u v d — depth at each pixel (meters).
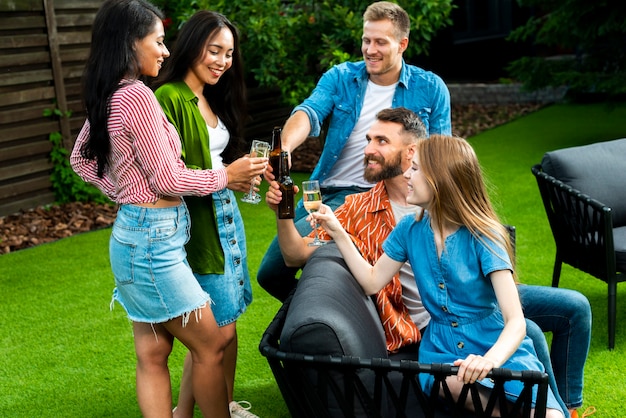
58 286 4.86
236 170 2.66
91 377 3.64
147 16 2.47
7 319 4.35
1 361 3.82
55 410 3.35
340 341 2.11
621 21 8.22
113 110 2.41
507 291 2.24
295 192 2.84
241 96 3.06
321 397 2.11
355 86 3.61
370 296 2.77
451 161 2.32
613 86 8.65
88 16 6.91
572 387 2.96
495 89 12.08
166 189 2.45
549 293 2.92
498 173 7.43
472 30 13.36
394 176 2.83
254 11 7.18
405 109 2.88
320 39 7.47
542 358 2.58
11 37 6.15
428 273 2.41
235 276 2.89
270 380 3.58
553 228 4.22
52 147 6.66
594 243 3.84
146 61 2.50
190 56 2.82
